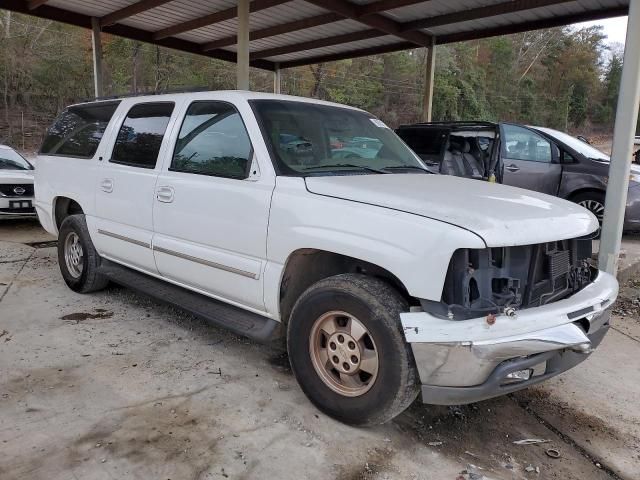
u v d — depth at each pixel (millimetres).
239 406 3168
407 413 3199
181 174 3822
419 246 2551
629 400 3512
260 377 3559
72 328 4316
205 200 3578
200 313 3713
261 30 11633
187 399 3230
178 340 4133
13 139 31422
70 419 2963
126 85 36312
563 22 9656
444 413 3232
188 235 3752
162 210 3934
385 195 2898
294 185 3160
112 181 4441
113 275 4648
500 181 7648
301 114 3752
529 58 72125
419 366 2561
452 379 2520
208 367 3678
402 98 51656
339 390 2961
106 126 4777
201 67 39125
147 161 4184
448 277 2508
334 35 11797
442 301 2521
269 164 3291
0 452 2639
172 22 11391
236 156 3502
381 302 2697
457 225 2523
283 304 3283
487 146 8047
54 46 35875
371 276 2959
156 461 2621
